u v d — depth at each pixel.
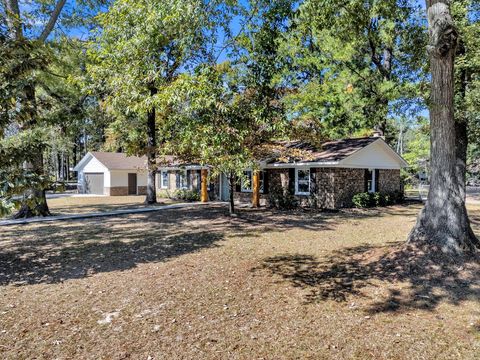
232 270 6.12
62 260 6.88
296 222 11.95
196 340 3.61
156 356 3.29
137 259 6.93
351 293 4.91
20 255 7.30
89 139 39.12
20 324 3.99
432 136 6.00
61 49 12.90
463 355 3.28
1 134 3.95
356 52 18.09
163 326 3.93
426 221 5.91
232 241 8.68
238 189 19.69
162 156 16.47
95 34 12.19
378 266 5.83
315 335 3.71
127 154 16.91
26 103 4.16
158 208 16.41
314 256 7.05
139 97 5.36
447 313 4.18
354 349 3.41
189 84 4.33
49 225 11.48
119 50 5.38
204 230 10.37
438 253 5.54
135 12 5.11
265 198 18.14
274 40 5.21
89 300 4.72
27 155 4.04
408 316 4.14
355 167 16.70
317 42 18.20
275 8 5.01
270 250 7.65
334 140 18.91
